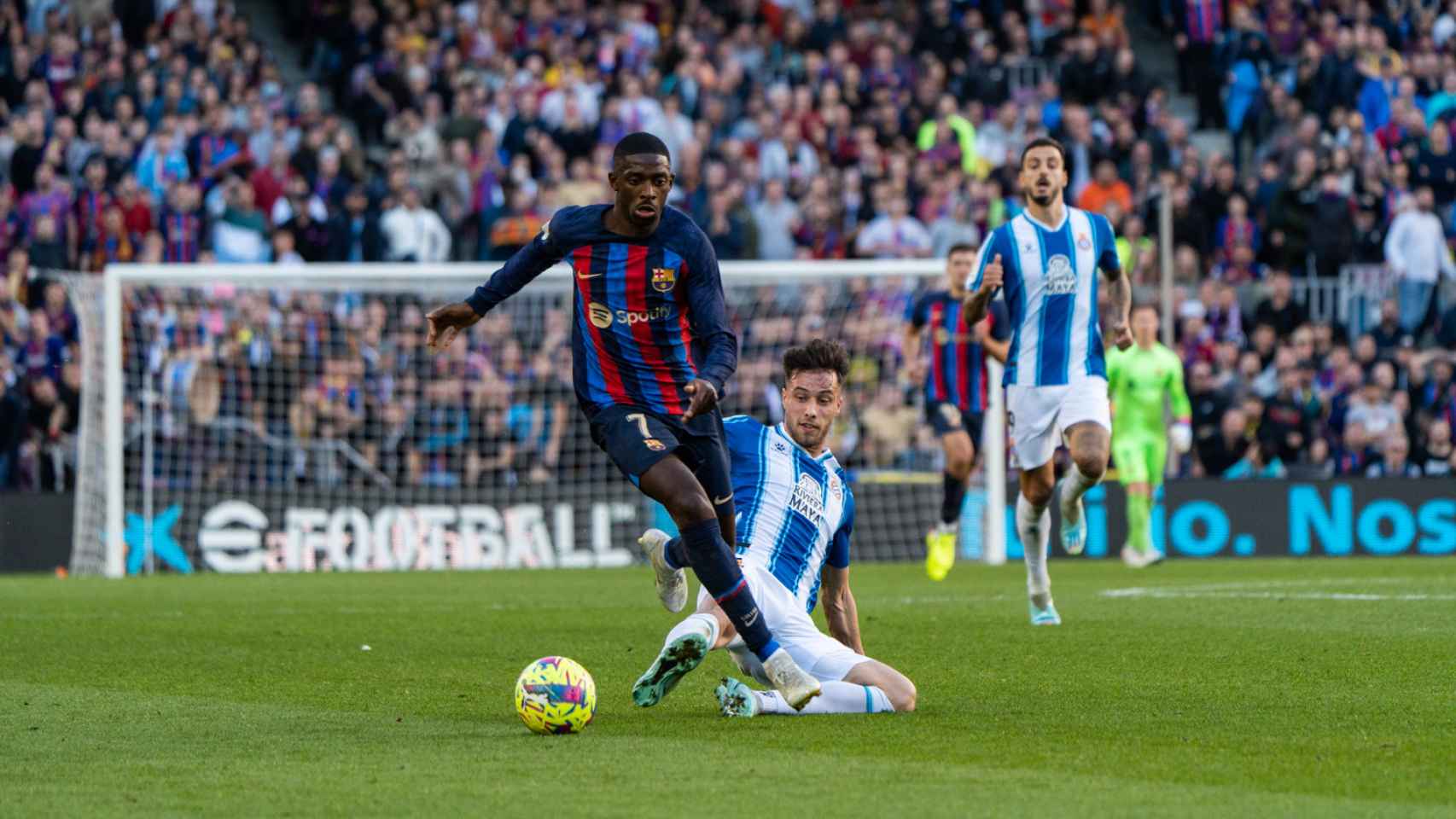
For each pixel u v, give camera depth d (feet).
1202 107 249.55
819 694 58.39
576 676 56.29
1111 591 127.85
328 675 76.02
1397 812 41.63
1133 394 167.43
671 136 228.02
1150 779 46.47
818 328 212.23
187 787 46.57
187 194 208.13
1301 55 248.32
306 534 189.47
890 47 240.32
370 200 213.46
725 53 244.63
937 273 181.47
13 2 226.38
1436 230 217.97
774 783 46.21
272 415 193.98
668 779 46.96
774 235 220.02
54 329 193.47
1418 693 65.21
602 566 193.98
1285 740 53.42
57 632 100.27
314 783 46.91
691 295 62.69
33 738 56.18
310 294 198.18
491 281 64.34
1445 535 193.88
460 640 93.20
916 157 231.91
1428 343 217.77
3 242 206.18
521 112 226.38
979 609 111.65
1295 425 200.54
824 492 63.67
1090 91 237.04
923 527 196.34
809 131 231.50
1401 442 200.13
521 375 199.62
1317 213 217.97
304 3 255.70
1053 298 94.43
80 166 213.66
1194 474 203.51
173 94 218.38
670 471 59.82
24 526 180.75
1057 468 195.62
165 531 186.29
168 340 192.65
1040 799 43.50
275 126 219.61
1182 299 212.84
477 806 43.24
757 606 59.93
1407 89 234.38
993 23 253.44
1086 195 219.41
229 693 69.36
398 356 197.67
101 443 187.01
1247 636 89.56
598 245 62.80
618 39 241.76
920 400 203.51
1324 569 159.63
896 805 42.86
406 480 194.39
